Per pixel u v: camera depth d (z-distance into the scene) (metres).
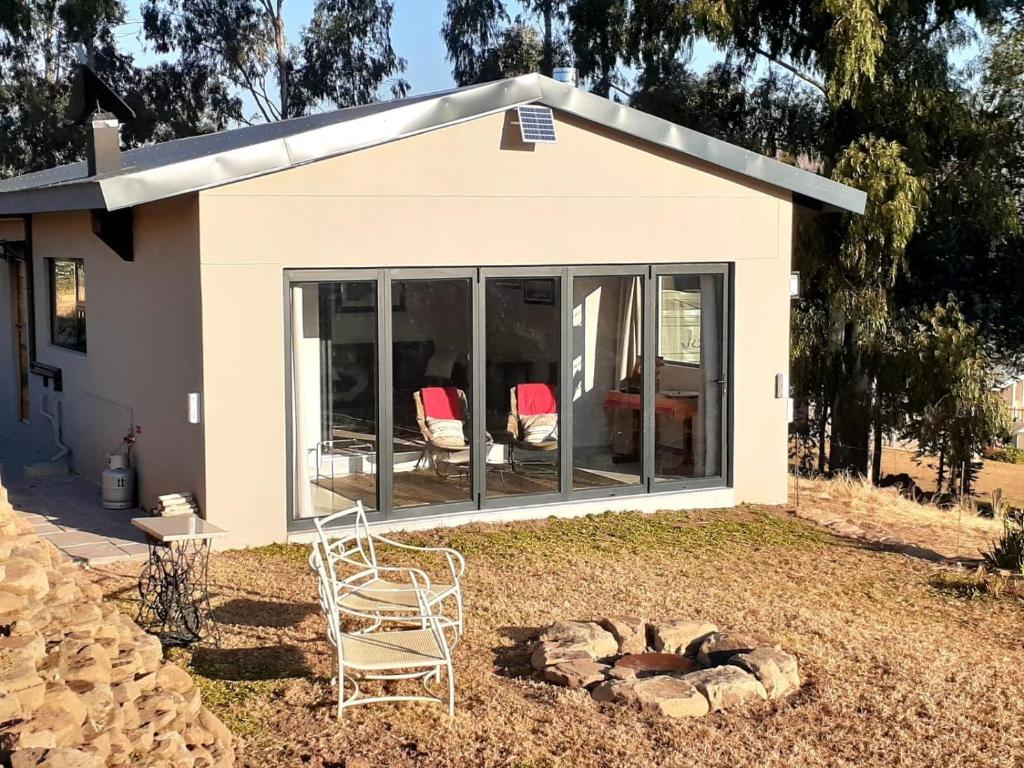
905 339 19.92
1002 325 22.70
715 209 11.85
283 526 10.10
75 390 13.16
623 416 11.72
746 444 12.36
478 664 7.15
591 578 9.20
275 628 7.69
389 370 10.48
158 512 9.69
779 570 9.80
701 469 12.23
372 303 10.38
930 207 20.17
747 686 6.68
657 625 7.71
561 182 11.05
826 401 21.17
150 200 9.00
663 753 5.92
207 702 6.35
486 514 11.04
